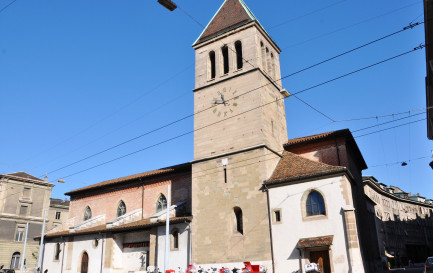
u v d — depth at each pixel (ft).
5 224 236.02
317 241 97.40
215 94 134.31
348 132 122.31
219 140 126.93
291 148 133.18
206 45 144.46
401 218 282.36
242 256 108.47
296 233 102.53
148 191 157.28
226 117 128.26
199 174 126.52
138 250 140.15
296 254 100.68
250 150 118.42
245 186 115.44
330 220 99.25
